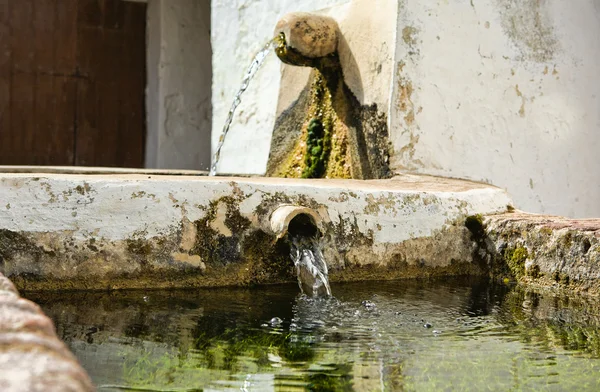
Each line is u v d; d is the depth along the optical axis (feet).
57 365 3.67
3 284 5.42
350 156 21.04
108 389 7.21
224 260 12.37
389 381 7.64
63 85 38.93
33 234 11.26
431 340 9.40
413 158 19.26
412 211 14.25
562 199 22.08
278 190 12.88
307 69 23.59
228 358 8.38
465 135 20.12
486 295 12.51
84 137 39.37
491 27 20.62
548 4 21.90
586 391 7.47
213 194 12.32
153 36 39.73
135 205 11.79
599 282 12.13
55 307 10.55
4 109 37.78
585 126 22.63
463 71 20.07
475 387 7.53
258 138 26.32
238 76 28.19
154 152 39.47
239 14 28.25
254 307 11.01
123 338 9.11
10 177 11.30
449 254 14.62
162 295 11.58
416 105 19.33
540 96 21.63
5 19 37.76
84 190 11.55
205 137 40.32
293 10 24.89
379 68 19.86
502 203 16.17
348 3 21.85
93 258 11.55
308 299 11.69
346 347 8.97
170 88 39.17
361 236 13.57
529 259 13.60
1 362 3.65
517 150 21.11
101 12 39.45
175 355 8.45
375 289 12.83
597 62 22.98
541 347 9.16
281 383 7.48
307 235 12.94
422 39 19.38
